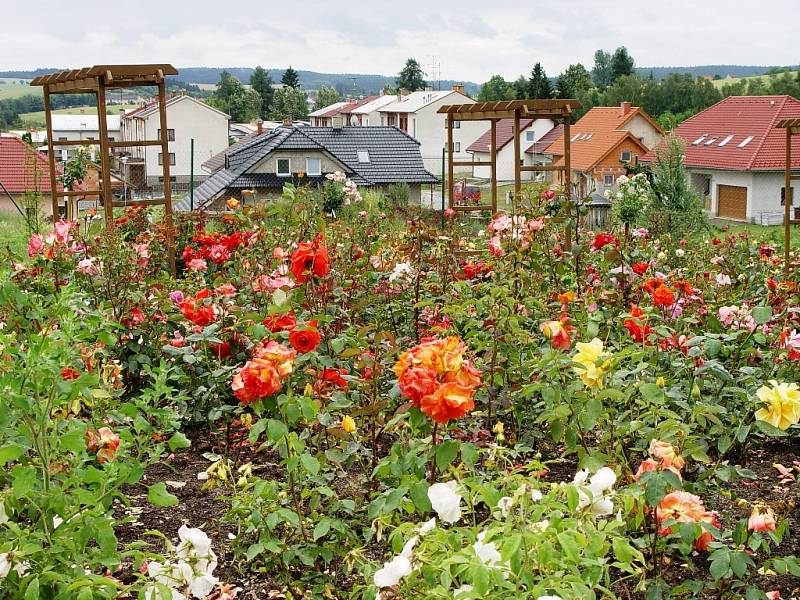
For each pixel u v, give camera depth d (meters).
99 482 2.79
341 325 4.62
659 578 3.00
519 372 4.26
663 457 2.77
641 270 5.44
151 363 4.80
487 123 69.62
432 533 2.32
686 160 43.31
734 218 41.41
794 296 5.32
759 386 4.12
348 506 3.21
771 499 3.87
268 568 3.22
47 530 2.51
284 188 6.13
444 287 5.53
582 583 2.19
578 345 3.43
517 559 2.10
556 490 2.43
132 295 4.95
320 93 118.81
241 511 3.22
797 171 39.56
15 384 2.52
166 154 8.23
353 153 43.44
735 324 4.56
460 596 2.04
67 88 8.69
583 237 7.29
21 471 2.44
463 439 3.82
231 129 77.88
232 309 4.56
